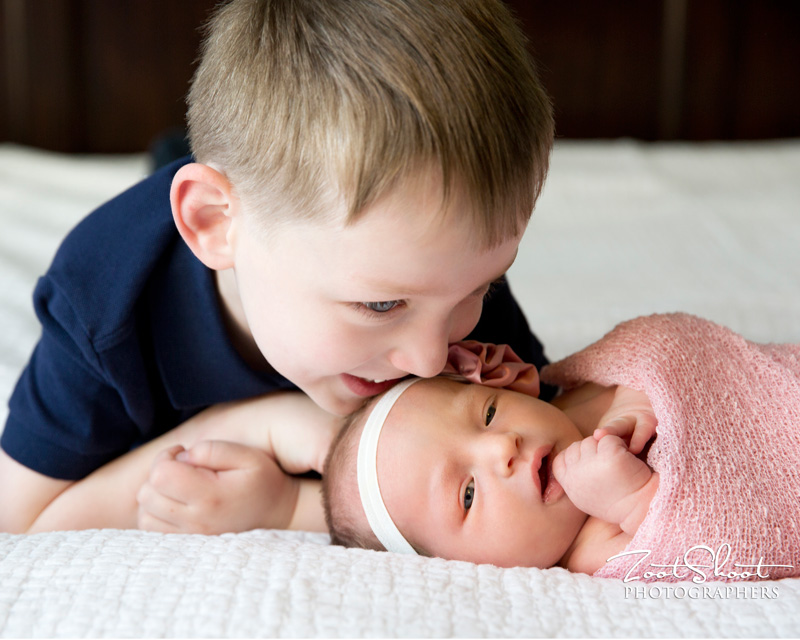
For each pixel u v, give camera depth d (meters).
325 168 0.76
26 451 1.14
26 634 0.70
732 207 2.36
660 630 0.71
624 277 1.90
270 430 1.17
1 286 1.76
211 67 0.89
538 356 1.33
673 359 1.03
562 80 3.11
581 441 0.97
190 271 1.07
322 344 0.86
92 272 1.07
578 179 2.57
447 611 0.73
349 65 0.75
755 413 0.98
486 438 0.99
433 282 0.78
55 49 2.95
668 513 0.88
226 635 0.69
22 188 2.49
